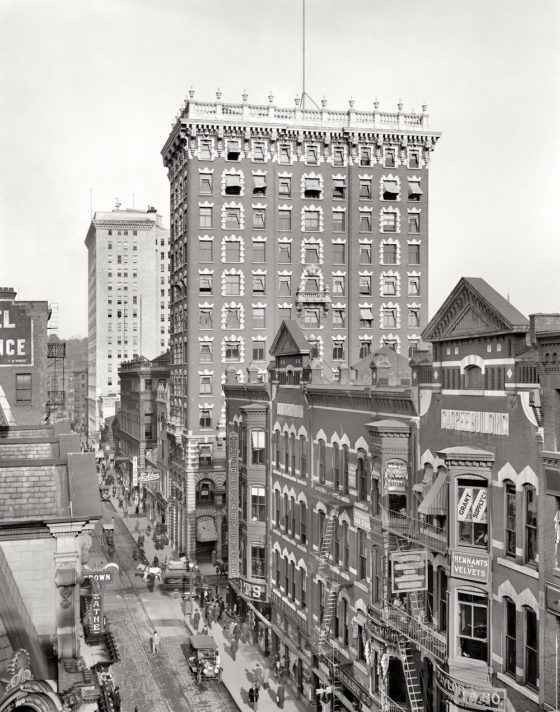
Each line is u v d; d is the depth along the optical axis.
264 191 77.06
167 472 88.19
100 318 176.62
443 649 25.84
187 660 45.59
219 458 74.81
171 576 61.97
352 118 78.81
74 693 11.55
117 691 36.12
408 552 27.31
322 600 39.03
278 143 77.25
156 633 46.81
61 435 23.06
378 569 31.81
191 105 74.88
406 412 30.52
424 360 29.36
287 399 45.03
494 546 24.34
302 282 77.88
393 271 80.12
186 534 74.19
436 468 27.94
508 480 23.73
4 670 10.35
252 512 49.59
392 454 30.44
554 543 21.52
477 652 24.97
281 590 46.03
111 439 153.12
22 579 15.14
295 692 41.69
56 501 15.80
